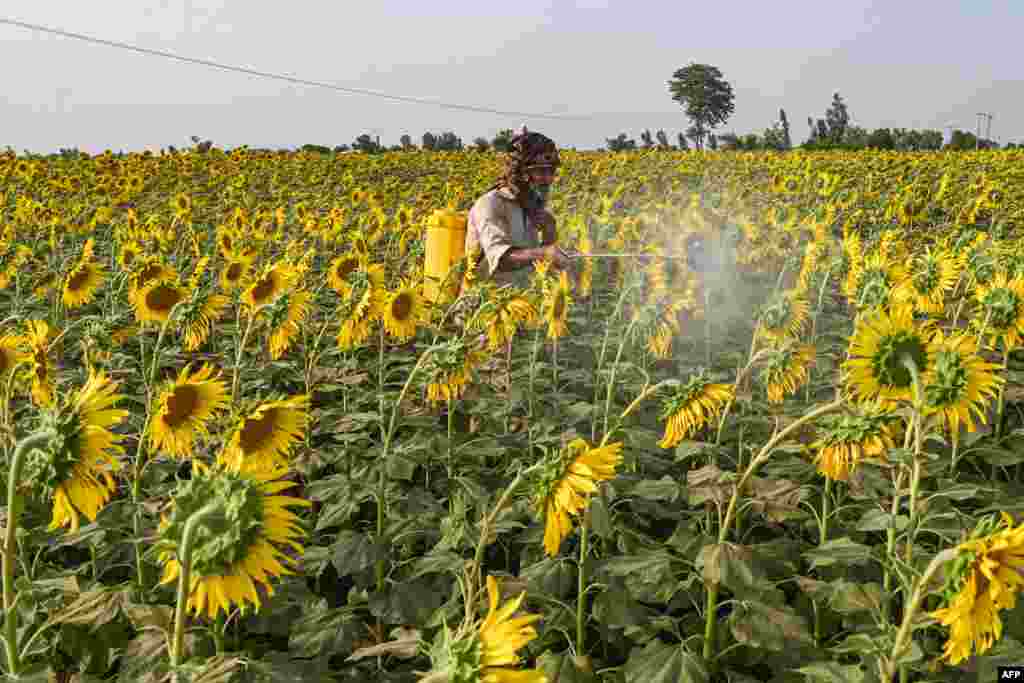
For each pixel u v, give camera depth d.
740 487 2.97
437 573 3.69
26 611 3.14
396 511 3.95
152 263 5.64
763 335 5.23
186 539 1.49
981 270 5.09
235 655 2.50
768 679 3.40
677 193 18.62
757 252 9.10
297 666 2.48
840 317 7.47
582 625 3.22
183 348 6.95
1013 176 23.72
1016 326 4.10
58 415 2.12
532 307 4.46
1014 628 2.92
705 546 3.06
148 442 4.10
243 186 19.52
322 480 3.93
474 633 1.50
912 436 3.05
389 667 3.45
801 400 5.69
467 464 4.84
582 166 28.48
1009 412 5.51
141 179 19.42
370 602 3.42
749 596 3.09
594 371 6.44
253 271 8.23
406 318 4.99
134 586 3.24
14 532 2.29
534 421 5.32
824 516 3.68
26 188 17.48
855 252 7.12
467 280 6.25
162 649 2.75
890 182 21.25
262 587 3.39
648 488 3.78
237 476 1.60
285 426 2.51
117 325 4.30
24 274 8.10
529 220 6.53
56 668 3.25
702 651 3.28
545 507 2.19
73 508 2.13
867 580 3.58
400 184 21.31
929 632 3.18
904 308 2.47
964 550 1.68
